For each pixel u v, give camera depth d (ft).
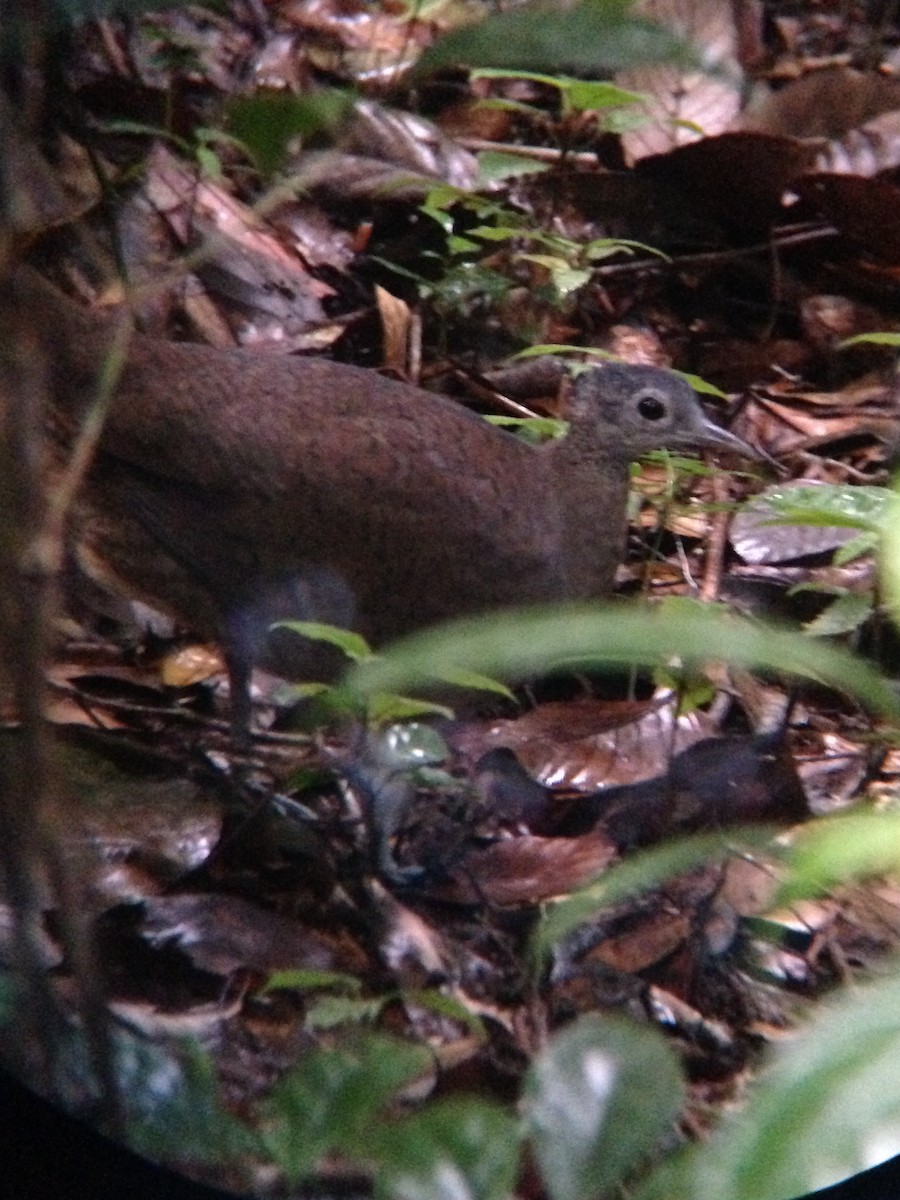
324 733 13.96
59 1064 8.70
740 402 19.53
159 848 12.01
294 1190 8.06
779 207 21.16
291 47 21.24
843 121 21.93
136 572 14.48
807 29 25.57
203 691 15.24
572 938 11.68
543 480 15.61
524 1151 8.11
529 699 15.14
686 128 21.26
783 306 21.44
